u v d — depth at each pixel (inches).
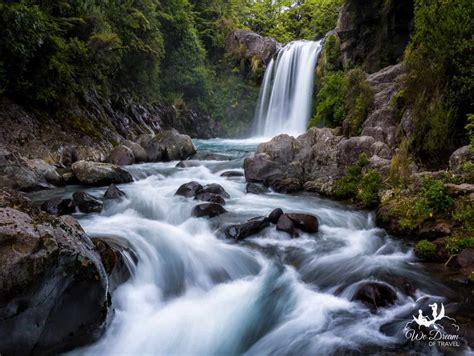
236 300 215.6
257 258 255.0
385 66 652.7
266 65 1189.7
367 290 199.6
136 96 860.6
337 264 242.7
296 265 247.4
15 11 423.2
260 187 416.2
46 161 473.7
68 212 313.9
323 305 203.2
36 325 150.9
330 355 165.0
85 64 602.2
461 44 327.0
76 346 169.2
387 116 433.1
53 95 525.7
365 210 340.5
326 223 316.2
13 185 367.9
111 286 196.2
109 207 337.7
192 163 554.3
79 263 160.7
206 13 1288.1
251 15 1576.0
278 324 193.8
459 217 249.3
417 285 209.6
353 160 404.8
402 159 342.3
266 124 1130.7
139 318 197.3
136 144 607.2
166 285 226.2
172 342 184.9
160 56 896.9
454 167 303.4
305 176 431.2
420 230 266.1
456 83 337.4
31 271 142.3
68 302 160.9
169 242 258.5
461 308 184.1
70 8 599.5
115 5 752.3
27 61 468.4
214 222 301.3
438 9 362.3
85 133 581.3
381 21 660.7
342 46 754.2
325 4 1321.4
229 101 1189.1
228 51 1256.8
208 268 241.4
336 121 554.3
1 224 145.6
